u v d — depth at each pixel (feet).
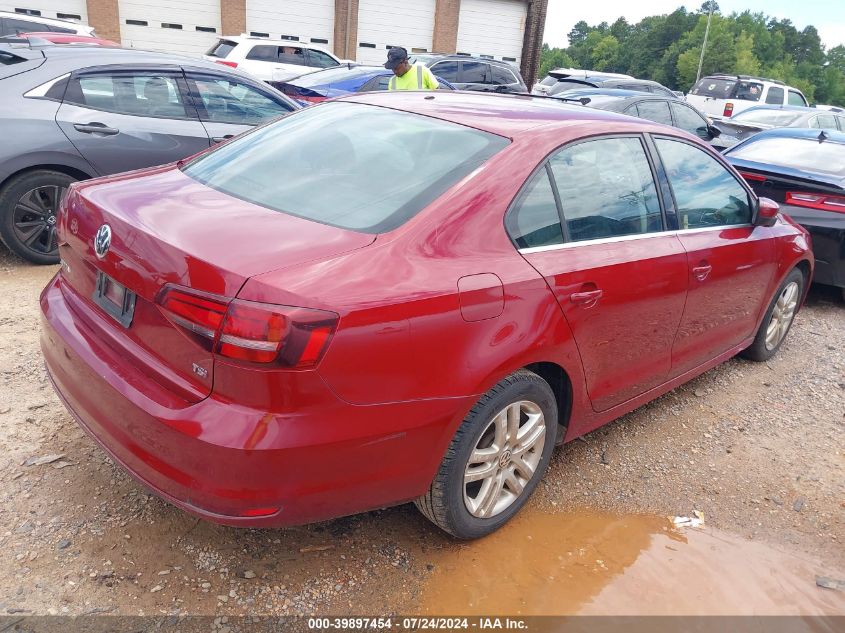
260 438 6.63
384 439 7.33
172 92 18.80
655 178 11.18
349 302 6.84
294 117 11.01
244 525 6.98
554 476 10.93
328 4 70.18
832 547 9.89
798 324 19.19
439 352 7.53
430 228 7.85
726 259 12.26
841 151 21.59
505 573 8.75
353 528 9.26
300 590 8.13
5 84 16.53
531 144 9.15
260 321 6.48
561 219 9.32
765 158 22.15
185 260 6.93
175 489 7.06
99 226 8.01
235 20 66.49
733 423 13.20
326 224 7.86
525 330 8.39
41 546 8.32
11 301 15.20
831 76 433.89
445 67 47.65
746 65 331.16
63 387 8.64
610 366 10.25
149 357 7.47
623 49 437.58
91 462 9.93
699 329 12.25
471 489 9.05
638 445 12.10
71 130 16.97
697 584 8.93
